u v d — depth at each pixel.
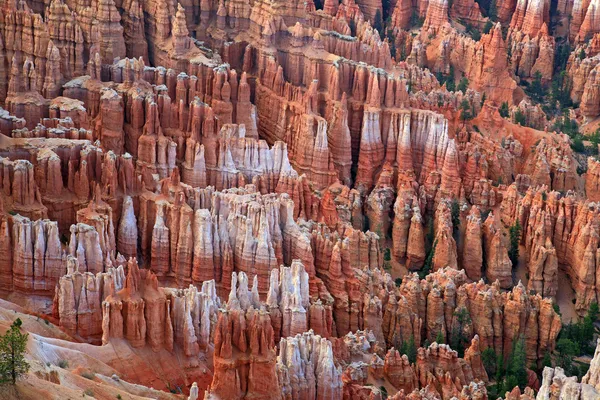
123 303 117.75
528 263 172.25
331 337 134.88
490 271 169.50
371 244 158.12
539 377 149.88
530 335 150.88
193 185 160.12
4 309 118.12
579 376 145.50
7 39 168.50
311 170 178.50
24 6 172.88
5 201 135.50
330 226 161.12
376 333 144.00
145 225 143.12
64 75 172.38
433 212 179.50
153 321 118.25
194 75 180.12
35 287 128.75
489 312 150.25
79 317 120.50
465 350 147.25
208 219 138.38
